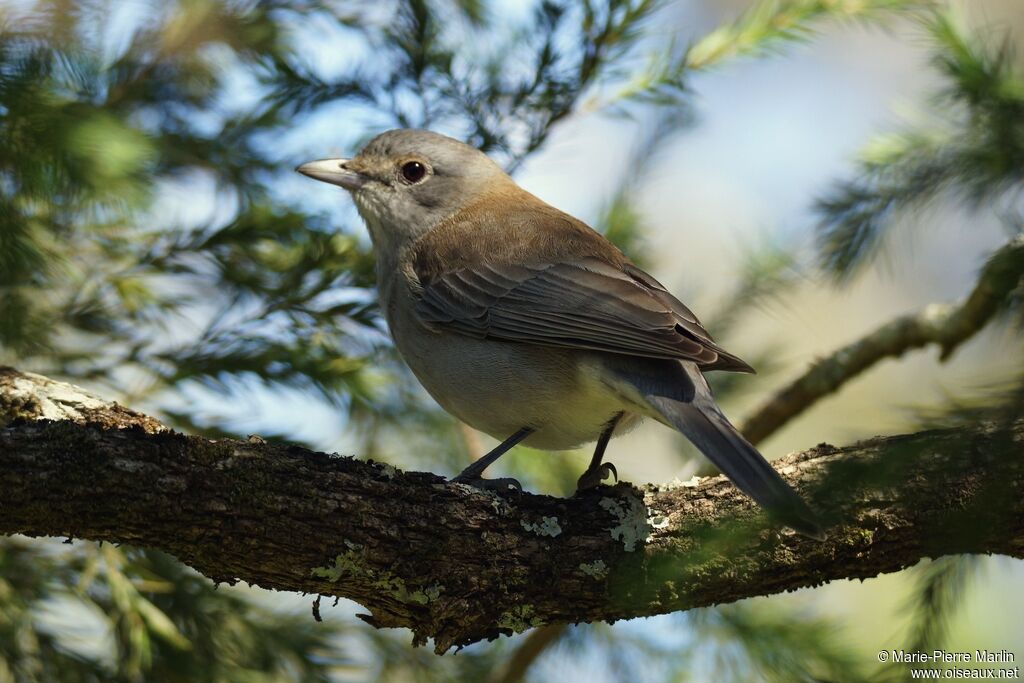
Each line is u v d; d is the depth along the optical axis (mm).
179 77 10883
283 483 7914
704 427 9188
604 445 10773
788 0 11266
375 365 11352
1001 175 8234
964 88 8562
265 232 10438
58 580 9797
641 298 10273
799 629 11211
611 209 12664
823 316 19375
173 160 10734
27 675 9711
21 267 9211
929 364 18453
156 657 10055
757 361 13344
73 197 9016
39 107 8648
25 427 7496
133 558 9953
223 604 10438
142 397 10055
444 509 8383
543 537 8570
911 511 8297
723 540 8188
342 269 10750
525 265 10867
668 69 11195
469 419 10984
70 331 10398
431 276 11172
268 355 10156
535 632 11312
